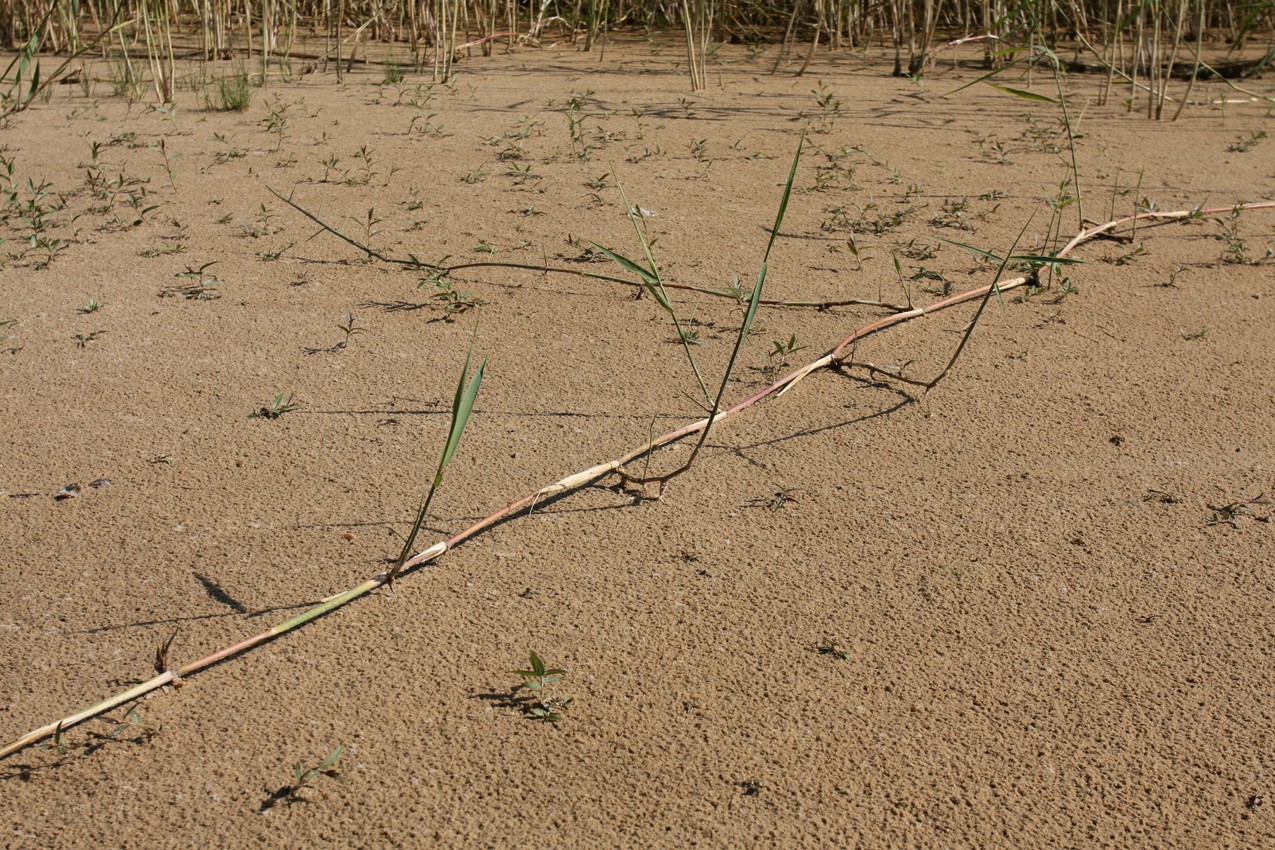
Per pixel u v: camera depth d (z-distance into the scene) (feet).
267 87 20.17
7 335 9.66
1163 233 12.70
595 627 6.36
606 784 5.35
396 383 8.96
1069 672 6.07
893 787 5.36
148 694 5.82
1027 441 8.29
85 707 5.73
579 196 13.64
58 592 6.54
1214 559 6.98
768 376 9.18
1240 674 6.05
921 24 25.91
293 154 15.38
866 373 9.29
